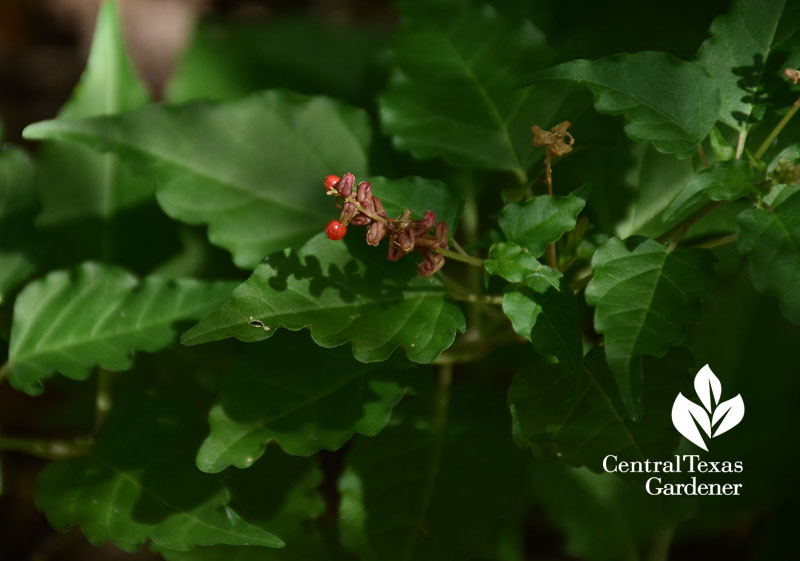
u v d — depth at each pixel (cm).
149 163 54
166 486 52
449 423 54
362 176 56
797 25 51
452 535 53
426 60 56
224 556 53
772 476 59
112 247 58
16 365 53
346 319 50
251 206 55
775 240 48
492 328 55
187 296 53
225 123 55
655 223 54
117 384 57
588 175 55
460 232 57
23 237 55
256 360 52
